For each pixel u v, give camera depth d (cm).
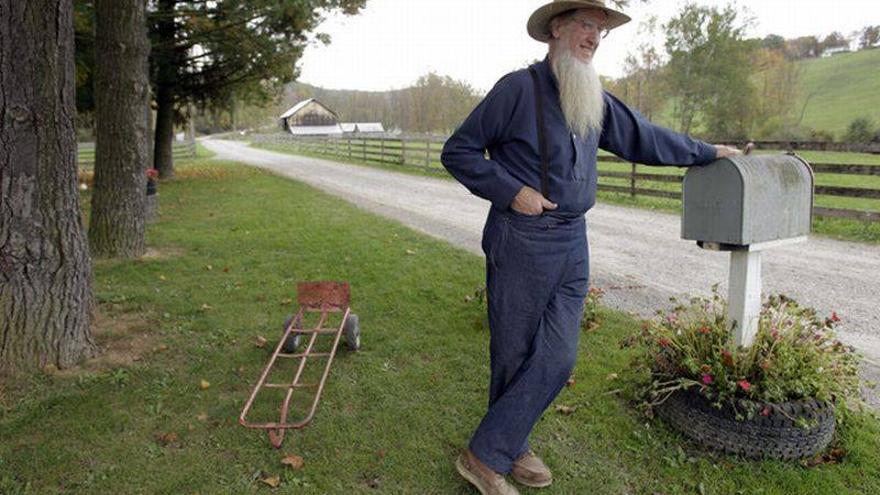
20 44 336
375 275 591
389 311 486
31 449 285
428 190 1408
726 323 288
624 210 1079
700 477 262
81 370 370
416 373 370
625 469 271
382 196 1280
